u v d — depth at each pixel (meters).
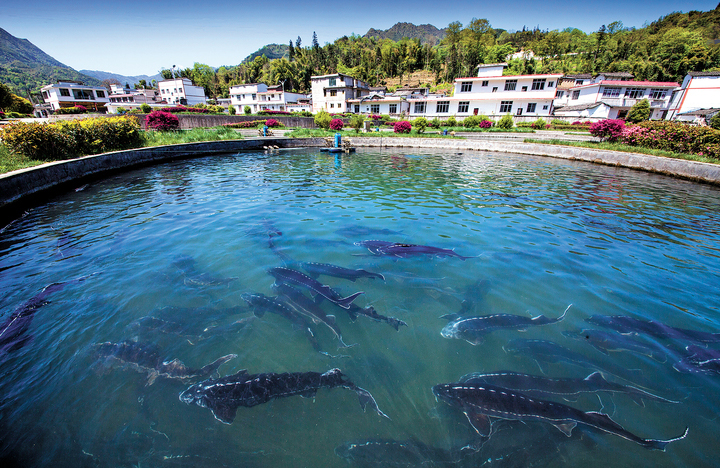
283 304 4.93
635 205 11.33
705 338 4.46
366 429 3.17
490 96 48.12
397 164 20.06
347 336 4.49
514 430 3.15
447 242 7.77
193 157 22.38
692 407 3.45
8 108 60.53
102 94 76.00
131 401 3.46
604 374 3.85
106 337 4.41
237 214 9.80
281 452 2.94
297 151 26.56
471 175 16.62
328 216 9.66
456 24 139.75
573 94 53.59
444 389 3.53
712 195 12.89
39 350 4.17
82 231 8.33
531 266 6.57
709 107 45.41
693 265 6.72
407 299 5.37
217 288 5.58
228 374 3.79
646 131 21.70
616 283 5.96
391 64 115.00
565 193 12.98
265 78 114.06
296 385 3.51
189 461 2.86
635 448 3.00
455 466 2.79
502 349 4.26
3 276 6.01
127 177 15.45
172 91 82.88
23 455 2.91
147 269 6.26
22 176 10.99
